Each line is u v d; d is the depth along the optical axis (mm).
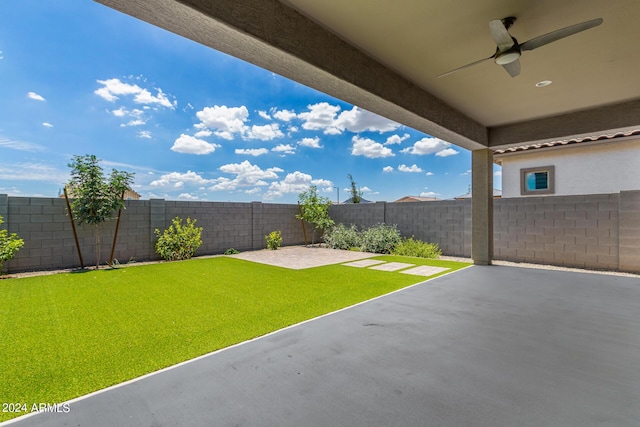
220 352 2912
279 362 2713
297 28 3088
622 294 4879
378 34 3471
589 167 8859
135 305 4359
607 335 3287
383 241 9930
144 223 8398
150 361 2736
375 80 4039
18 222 6531
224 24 2527
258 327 3541
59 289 5238
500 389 2303
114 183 7254
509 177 10219
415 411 2051
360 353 2883
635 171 8227
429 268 7207
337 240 11258
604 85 4809
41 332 3387
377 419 1973
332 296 4852
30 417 1985
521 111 6031
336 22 3262
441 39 3568
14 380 2430
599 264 6789
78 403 2139
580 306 4273
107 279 6020
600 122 5820
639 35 3430
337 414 2021
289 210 12172
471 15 3115
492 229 7613
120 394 2242
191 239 8906
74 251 7258
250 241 10875
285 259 8680
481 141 6891
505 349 2961
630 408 2082
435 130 5688
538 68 4223
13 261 6488
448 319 3779
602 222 6750
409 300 4590
